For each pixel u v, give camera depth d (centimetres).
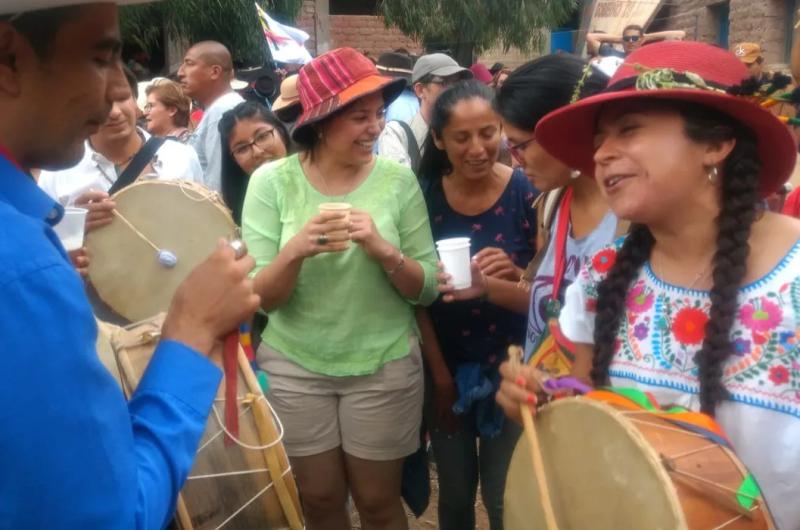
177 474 155
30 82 147
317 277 327
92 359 138
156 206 359
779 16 1048
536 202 328
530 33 1316
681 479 170
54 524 132
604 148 196
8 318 129
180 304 168
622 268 206
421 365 345
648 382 197
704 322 192
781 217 193
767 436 182
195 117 825
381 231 329
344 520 351
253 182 347
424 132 571
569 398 194
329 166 337
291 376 333
